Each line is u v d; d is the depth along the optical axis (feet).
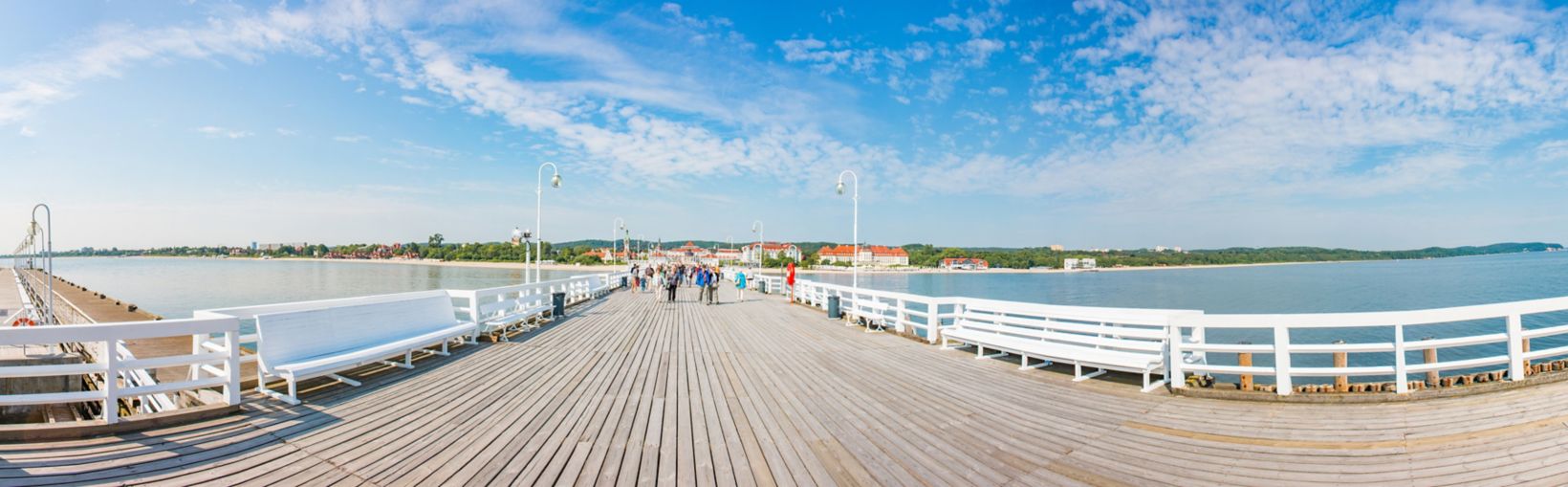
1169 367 20.31
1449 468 12.53
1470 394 17.58
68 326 13.46
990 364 24.95
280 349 18.72
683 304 56.70
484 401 18.49
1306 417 16.22
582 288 61.72
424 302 26.99
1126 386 20.52
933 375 22.62
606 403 18.47
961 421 16.52
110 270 298.97
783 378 22.20
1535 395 17.20
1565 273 242.17
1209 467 12.98
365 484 11.93
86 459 12.60
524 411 17.37
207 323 15.67
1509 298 136.77
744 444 14.65
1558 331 18.90
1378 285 188.14
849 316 41.55
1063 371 23.22
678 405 18.29
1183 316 18.99
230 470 12.43
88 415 29.78
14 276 197.16
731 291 79.51
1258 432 15.10
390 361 24.82
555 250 360.69
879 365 24.84
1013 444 14.62
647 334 34.71
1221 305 131.75
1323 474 12.49
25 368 13.26
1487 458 12.91
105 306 82.64
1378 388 17.98
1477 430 14.64
